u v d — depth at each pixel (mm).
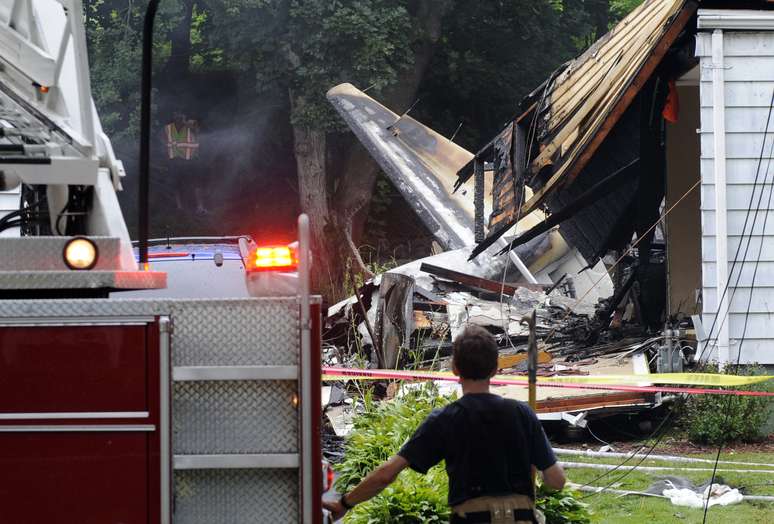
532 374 9750
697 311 29094
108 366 8383
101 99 60781
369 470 14617
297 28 56250
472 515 8703
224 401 8508
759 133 24578
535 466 9039
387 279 26141
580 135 25734
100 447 8375
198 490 8539
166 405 8375
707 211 24422
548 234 38406
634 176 29406
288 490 8562
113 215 10664
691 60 25812
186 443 8492
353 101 46625
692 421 21500
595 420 23281
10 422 8352
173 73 69125
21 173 10281
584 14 73812
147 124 10102
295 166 72312
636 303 31797
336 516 9125
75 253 9109
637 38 25516
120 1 61844
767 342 24219
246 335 8477
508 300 33125
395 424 15391
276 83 59281
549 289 35406
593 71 27391
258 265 8781
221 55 69312
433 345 27234
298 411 8422
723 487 16828
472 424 8844
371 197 66562
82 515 8367
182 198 71500
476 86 72062
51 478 8367
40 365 8375
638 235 30188
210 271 20281
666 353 23875
